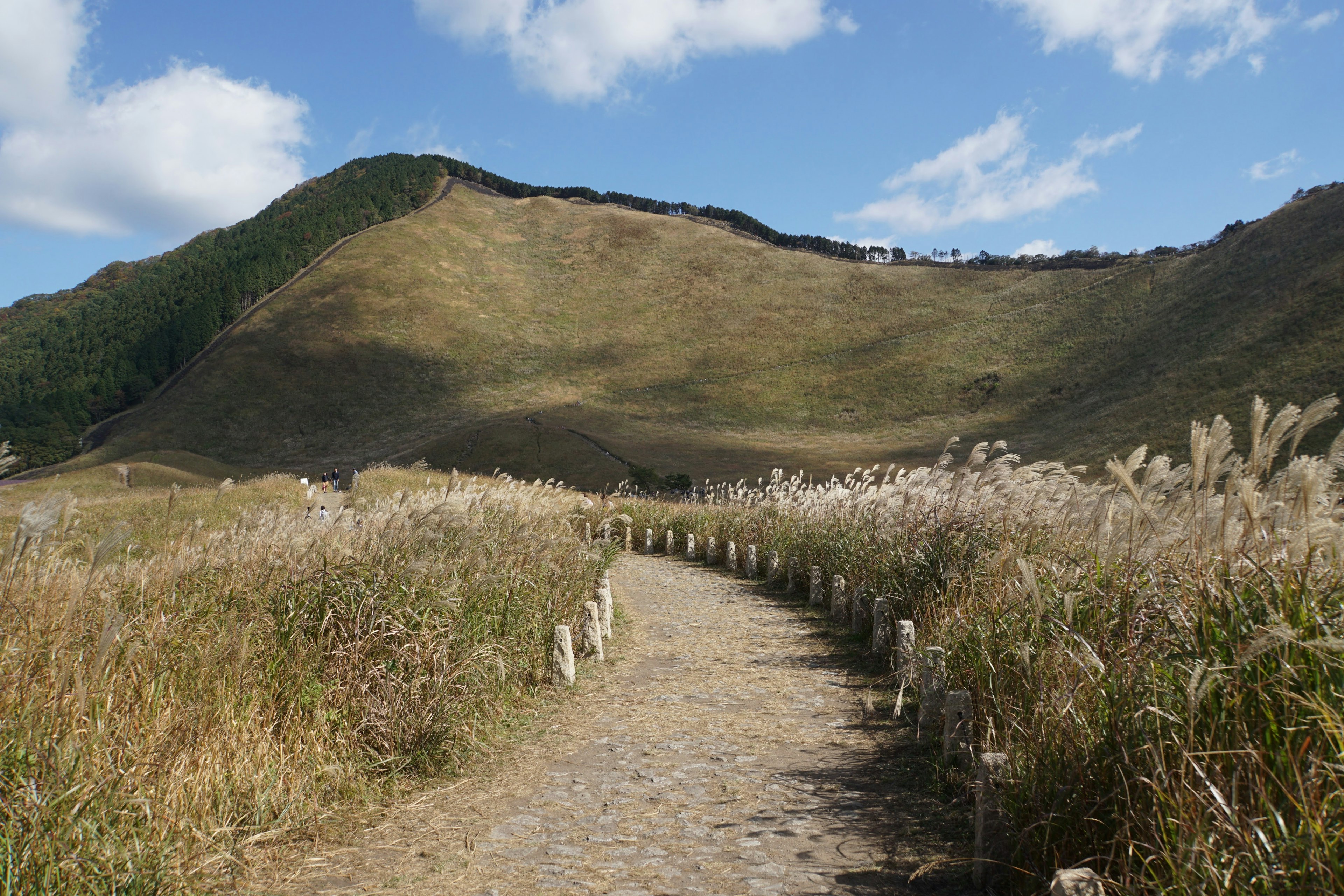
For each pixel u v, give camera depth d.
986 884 3.34
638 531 21.48
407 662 5.20
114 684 3.89
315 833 3.99
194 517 13.11
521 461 70.75
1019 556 5.59
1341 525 2.96
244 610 5.11
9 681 3.61
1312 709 2.62
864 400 89.69
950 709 4.63
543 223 150.75
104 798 3.35
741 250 133.38
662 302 120.06
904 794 4.45
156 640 4.43
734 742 5.52
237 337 102.69
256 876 3.55
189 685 4.30
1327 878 2.27
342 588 5.41
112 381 96.25
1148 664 3.29
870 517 10.91
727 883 3.44
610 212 154.12
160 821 3.50
